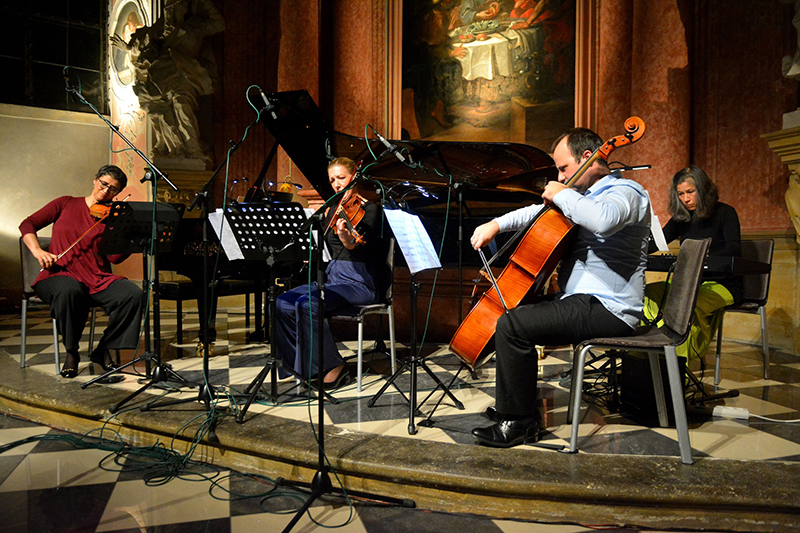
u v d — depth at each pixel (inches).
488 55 228.2
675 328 82.0
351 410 103.5
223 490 81.7
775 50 178.9
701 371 134.3
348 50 220.1
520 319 83.4
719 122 193.8
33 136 279.7
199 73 254.1
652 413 99.9
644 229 86.0
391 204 123.2
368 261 127.1
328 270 129.6
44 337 184.4
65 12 289.9
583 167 84.8
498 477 73.4
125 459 93.1
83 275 132.4
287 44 224.8
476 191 164.1
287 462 84.7
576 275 87.0
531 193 162.1
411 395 91.6
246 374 130.3
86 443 100.0
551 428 93.8
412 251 92.6
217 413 100.3
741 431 92.3
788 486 70.6
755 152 184.2
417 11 233.9
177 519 72.7
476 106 231.0
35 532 69.3
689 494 69.2
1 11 273.4
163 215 117.6
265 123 142.1
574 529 71.1
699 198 130.6
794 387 121.1
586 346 81.7
